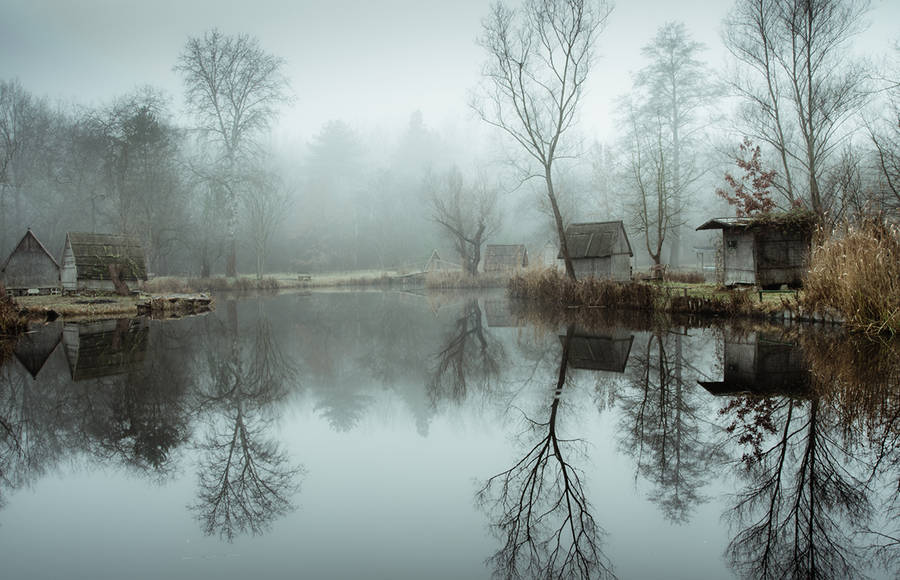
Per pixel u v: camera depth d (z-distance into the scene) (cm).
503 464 609
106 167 3822
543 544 426
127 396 918
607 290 2170
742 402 788
